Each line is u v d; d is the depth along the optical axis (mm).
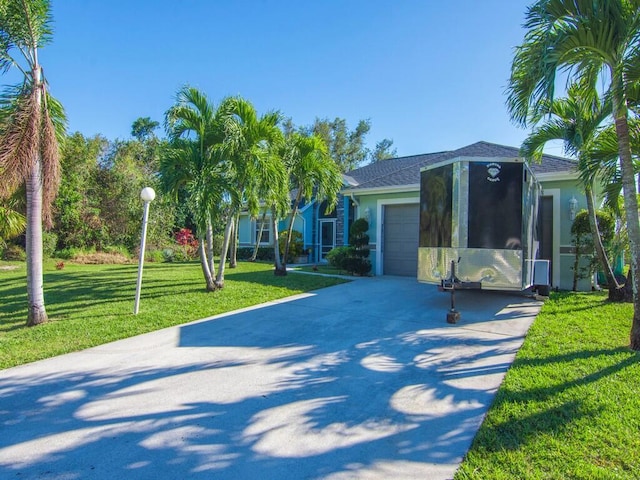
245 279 11984
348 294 9211
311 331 6055
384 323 6422
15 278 12945
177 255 21984
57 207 20688
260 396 3729
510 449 2695
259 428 3123
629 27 4375
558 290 9648
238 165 9117
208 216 8789
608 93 5121
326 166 12570
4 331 6227
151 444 2906
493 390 3705
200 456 2746
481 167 6785
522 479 2365
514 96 5336
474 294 8992
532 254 7688
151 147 29656
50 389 3977
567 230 9852
